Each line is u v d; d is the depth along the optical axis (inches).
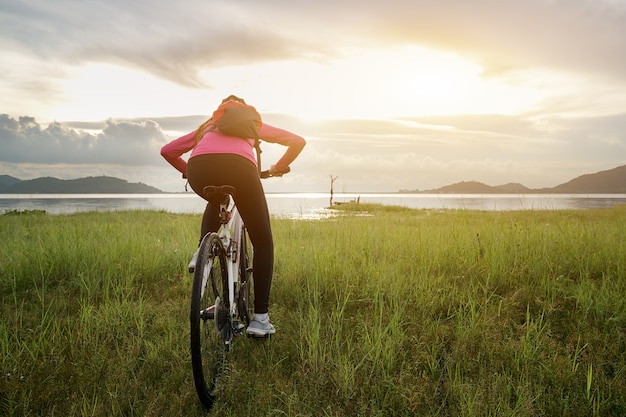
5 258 213.8
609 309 146.6
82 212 793.6
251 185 101.9
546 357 113.1
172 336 126.6
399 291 164.2
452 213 764.0
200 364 85.5
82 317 137.5
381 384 99.9
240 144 101.5
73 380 101.3
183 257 226.5
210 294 98.7
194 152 101.0
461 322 132.2
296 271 194.7
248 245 151.7
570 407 91.5
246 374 107.2
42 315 145.0
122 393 97.1
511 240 242.1
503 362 111.1
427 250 234.1
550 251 219.5
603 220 469.1
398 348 116.5
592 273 198.4
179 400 94.7
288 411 89.4
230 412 91.1
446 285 179.0
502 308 152.9
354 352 116.7
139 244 243.1
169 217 646.5
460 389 95.1
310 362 108.2
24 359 108.4
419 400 91.4
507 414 86.0
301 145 111.0
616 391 96.2
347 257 214.7
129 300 165.8
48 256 203.6
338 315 136.3
